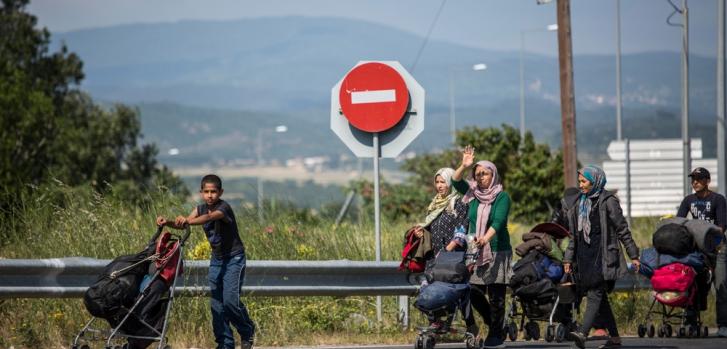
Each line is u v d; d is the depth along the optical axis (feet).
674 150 322.34
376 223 118.62
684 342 115.03
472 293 103.24
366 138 119.44
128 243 119.03
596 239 103.24
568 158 196.65
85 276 98.17
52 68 535.60
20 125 401.29
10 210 128.47
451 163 367.45
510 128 369.71
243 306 94.89
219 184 93.15
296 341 109.60
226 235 93.15
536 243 107.55
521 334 122.31
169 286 89.40
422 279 110.11
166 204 133.08
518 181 349.82
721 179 209.97
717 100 209.97
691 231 115.65
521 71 505.25
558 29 197.36
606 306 107.14
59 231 120.16
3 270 93.50
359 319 119.24
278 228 133.90
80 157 499.92
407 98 117.29
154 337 87.56
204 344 103.60
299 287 108.88
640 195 322.34
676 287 115.34
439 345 109.60
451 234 103.86
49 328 102.22
